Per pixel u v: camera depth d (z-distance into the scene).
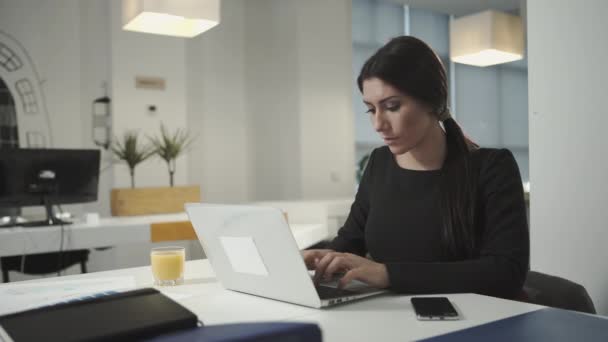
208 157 5.19
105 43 4.64
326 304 0.94
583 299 1.31
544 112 2.09
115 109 4.60
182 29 3.36
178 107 4.90
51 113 4.43
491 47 4.23
